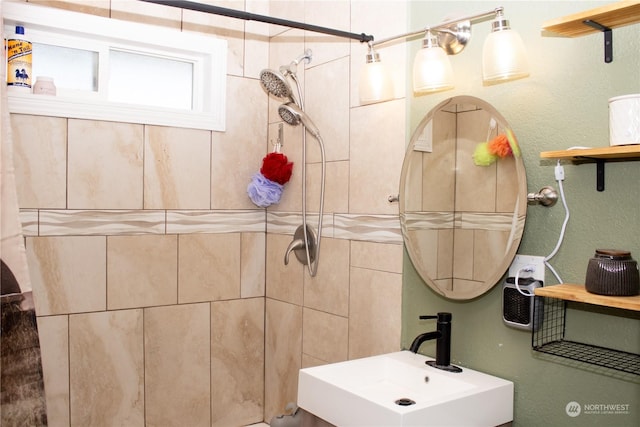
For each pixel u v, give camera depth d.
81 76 2.34
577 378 1.48
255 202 2.60
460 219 1.71
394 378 1.80
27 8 2.11
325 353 2.33
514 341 1.63
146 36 2.36
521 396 1.61
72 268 2.22
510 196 1.57
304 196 2.40
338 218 2.26
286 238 2.57
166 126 2.42
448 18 1.78
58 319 2.20
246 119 2.65
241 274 2.66
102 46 2.33
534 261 1.56
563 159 1.49
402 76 1.97
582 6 1.46
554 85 1.52
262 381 2.72
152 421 2.42
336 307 2.27
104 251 2.29
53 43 2.22
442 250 1.77
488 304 1.70
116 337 2.32
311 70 2.42
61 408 2.21
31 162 2.13
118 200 2.31
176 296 2.47
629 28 1.36
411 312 1.95
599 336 1.43
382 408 1.37
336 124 2.28
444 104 1.77
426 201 1.82
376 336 2.08
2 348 1.86
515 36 1.50
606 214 1.42
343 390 1.51
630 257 1.32
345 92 2.23
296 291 2.51
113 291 2.31
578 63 1.47
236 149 2.62
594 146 1.43
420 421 1.35
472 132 1.68
